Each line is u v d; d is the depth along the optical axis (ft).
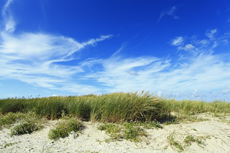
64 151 11.65
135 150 12.02
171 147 12.48
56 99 23.32
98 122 18.03
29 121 16.46
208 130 15.74
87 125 16.99
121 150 11.98
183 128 16.58
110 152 11.63
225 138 13.75
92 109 19.74
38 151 11.52
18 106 25.09
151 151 11.94
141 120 19.02
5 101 25.55
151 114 19.15
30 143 12.91
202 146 12.64
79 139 13.87
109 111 18.39
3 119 18.54
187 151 12.03
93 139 13.92
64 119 18.35
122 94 21.47
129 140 13.56
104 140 13.62
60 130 14.64
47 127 16.69
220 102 31.73
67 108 21.34
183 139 13.61
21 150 11.59
